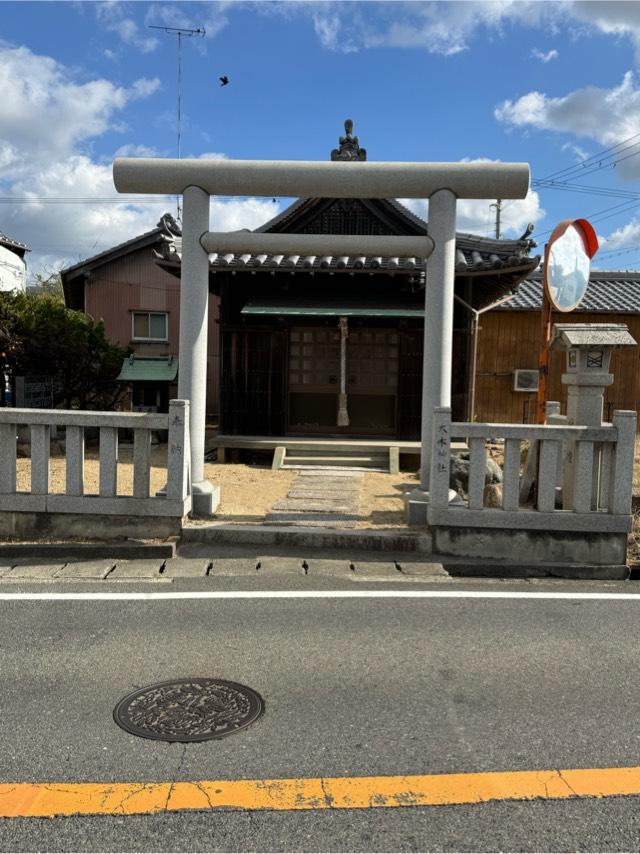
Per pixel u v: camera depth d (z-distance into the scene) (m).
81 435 6.37
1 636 4.39
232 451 11.61
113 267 20.67
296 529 6.49
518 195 6.98
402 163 6.96
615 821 2.65
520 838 2.55
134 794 2.78
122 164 6.93
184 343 7.09
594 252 7.32
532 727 3.34
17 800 2.74
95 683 3.75
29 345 13.37
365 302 11.76
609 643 4.39
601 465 6.27
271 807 2.71
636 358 16.53
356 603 5.09
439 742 3.19
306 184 6.95
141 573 5.75
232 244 7.03
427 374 7.16
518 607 5.07
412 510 6.77
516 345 16.53
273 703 3.55
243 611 4.89
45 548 6.14
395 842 2.52
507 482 6.15
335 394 12.21
